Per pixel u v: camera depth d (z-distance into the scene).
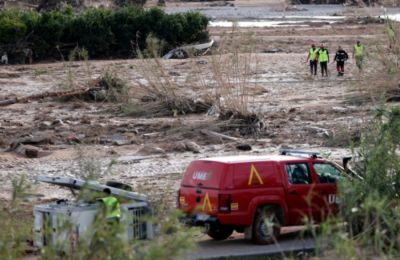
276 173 44.66
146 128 86.69
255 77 120.75
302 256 41.38
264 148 76.81
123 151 76.19
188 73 126.56
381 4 199.12
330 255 30.58
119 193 41.88
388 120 45.69
